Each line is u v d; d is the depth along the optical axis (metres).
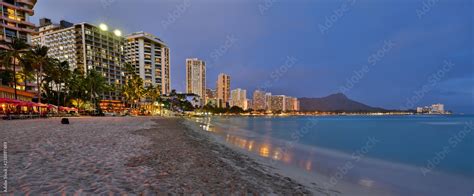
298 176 8.18
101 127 21.58
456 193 7.34
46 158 7.27
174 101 179.75
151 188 5.23
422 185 8.04
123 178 5.77
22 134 13.25
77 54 134.50
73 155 7.93
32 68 53.19
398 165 11.31
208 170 7.38
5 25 69.00
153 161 7.88
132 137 14.37
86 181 5.34
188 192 5.23
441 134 29.33
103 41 143.88
